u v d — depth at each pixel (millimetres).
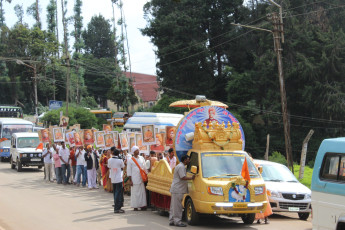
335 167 8742
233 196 11391
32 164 30734
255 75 56156
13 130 39406
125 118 72375
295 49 53562
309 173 26906
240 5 63844
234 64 64875
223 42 63031
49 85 92562
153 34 62812
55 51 92188
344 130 50688
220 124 13125
